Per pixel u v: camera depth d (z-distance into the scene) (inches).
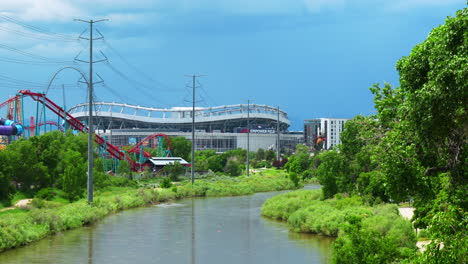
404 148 875.4
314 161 5994.1
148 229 2354.8
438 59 709.9
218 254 1771.7
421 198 961.5
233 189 4500.5
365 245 1096.8
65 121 5211.6
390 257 1057.5
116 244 1971.0
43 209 2635.3
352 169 2679.6
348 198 2461.9
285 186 5068.9
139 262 1647.4
